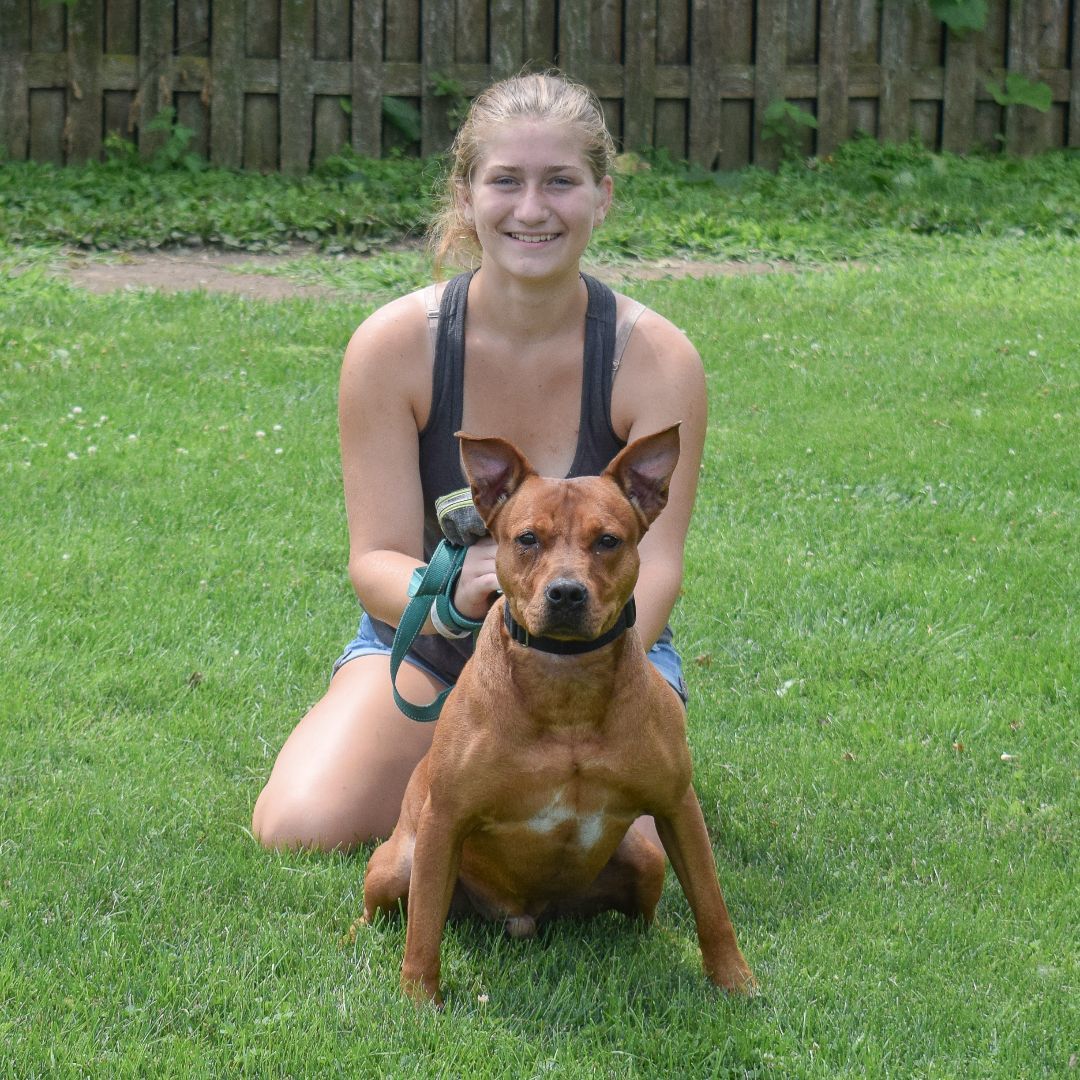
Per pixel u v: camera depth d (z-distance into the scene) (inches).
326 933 136.6
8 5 532.4
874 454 291.6
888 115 597.0
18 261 430.0
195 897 140.0
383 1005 122.3
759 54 579.2
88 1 536.1
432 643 162.2
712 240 483.5
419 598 141.5
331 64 552.7
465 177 158.2
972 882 147.9
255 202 494.9
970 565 239.3
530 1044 118.9
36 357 338.3
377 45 555.2
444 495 160.6
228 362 345.7
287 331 370.3
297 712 188.2
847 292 424.8
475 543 143.2
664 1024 123.0
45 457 276.2
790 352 365.7
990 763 174.9
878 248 486.6
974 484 274.4
